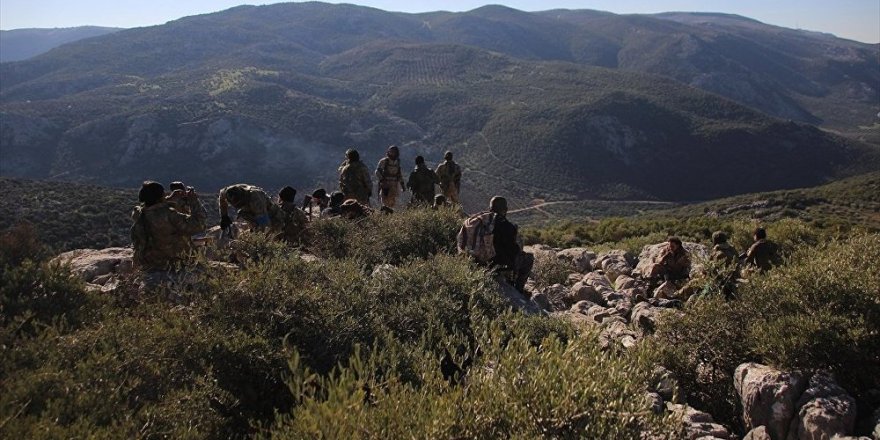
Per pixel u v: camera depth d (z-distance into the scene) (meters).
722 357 5.18
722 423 4.79
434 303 5.35
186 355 3.73
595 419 2.82
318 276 5.39
